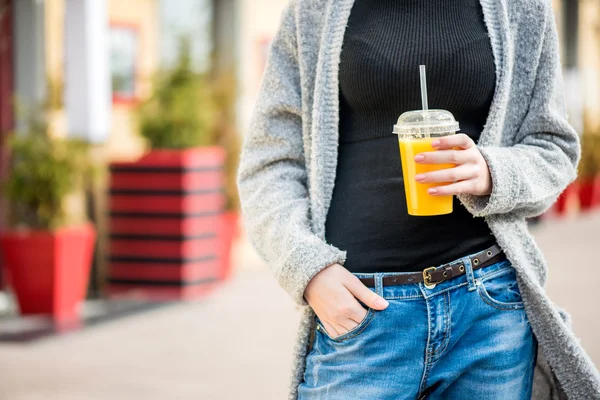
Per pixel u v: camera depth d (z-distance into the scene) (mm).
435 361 2172
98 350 6480
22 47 8117
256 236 2324
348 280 2148
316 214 2273
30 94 8102
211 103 9281
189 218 8336
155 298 8305
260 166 2375
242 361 6211
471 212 2141
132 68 9438
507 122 2338
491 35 2240
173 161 8281
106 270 8477
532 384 2342
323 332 2273
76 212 8188
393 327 2154
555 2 18672
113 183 8414
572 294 8570
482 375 2197
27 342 6664
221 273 9188
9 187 7234
